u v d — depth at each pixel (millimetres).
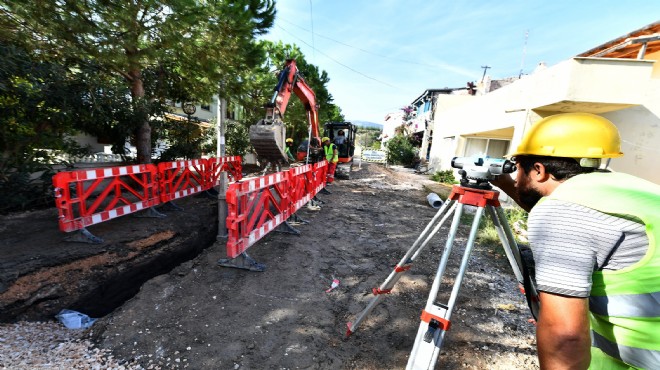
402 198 8828
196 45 6922
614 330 911
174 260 4363
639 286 805
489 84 18750
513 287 3430
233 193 3121
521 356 2301
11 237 3828
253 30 7480
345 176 11953
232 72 8133
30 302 2803
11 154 5113
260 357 2188
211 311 2723
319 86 20047
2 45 4566
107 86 6340
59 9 4906
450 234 1489
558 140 988
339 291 3209
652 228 763
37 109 5230
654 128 6176
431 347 1253
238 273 3465
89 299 3217
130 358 2135
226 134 14344
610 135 962
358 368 2133
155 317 2607
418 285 3389
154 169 5184
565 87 5422
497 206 1501
